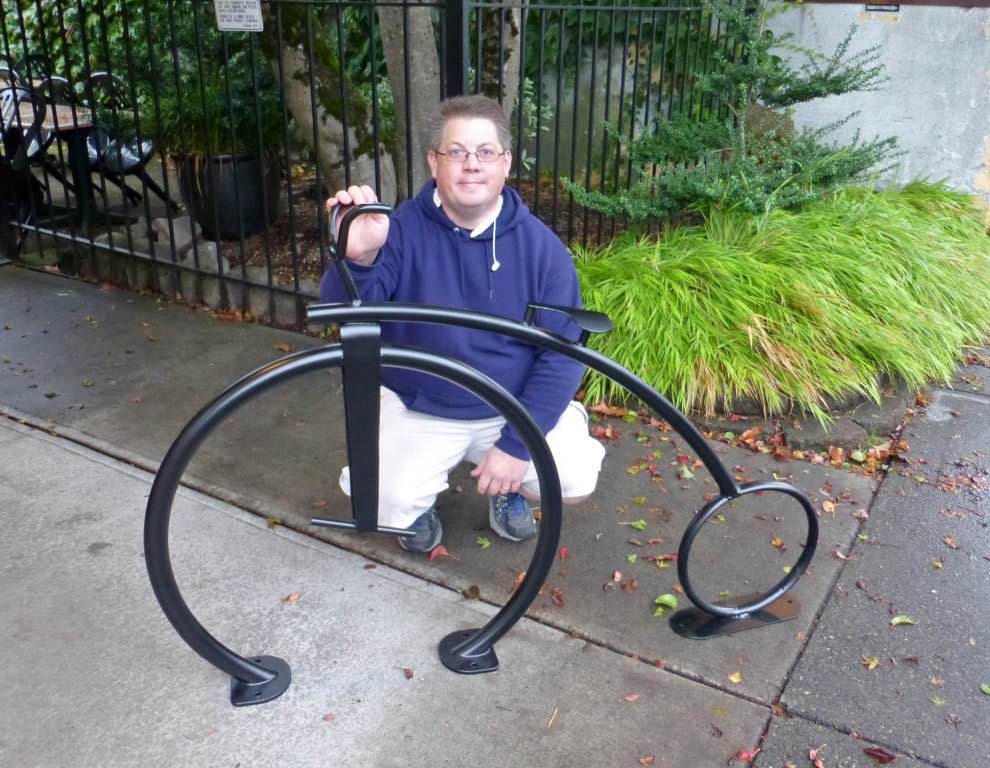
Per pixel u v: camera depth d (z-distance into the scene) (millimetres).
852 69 4035
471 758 1775
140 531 2461
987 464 2934
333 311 1590
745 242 3713
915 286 3779
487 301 2053
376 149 3375
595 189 5504
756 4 4625
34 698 1892
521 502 2439
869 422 3113
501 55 3242
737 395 3113
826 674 2014
